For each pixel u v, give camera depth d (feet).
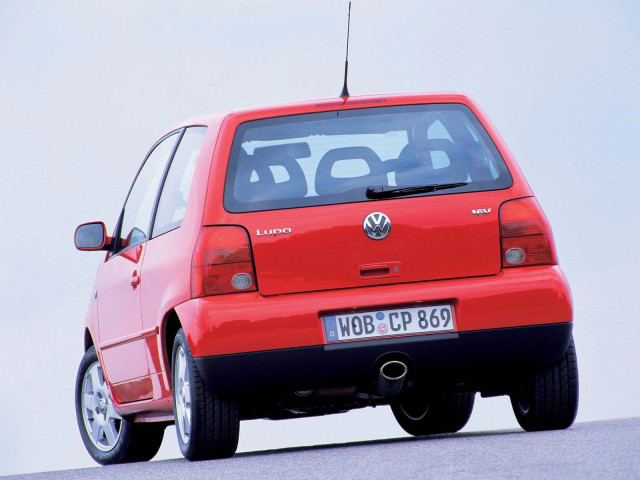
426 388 76.69
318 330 73.20
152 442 97.71
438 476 56.08
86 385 102.12
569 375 77.46
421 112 79.00
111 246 95.35
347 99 79.05
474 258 75.20
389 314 73.82
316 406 77.30
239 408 76.33
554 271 75.51
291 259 74.38
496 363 74.90
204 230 75.25
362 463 64.34
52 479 72.33
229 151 77.05
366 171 76.64
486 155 77.92
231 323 73.00
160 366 82.02
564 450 62.90
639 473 51.88
